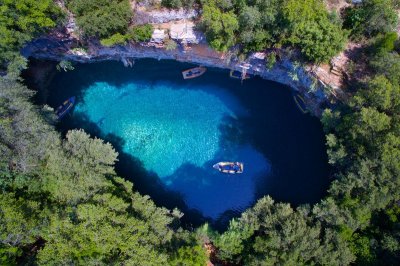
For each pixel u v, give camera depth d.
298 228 42.66
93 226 39.47
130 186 47.72
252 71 59.88
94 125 61.44
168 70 62.19
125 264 38.38
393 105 43.94
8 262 39.50
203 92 61.88
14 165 46.28
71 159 45.22
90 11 48.38
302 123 59.91
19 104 46.66
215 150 59.97
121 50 59.00
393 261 42.66
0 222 39.66
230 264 50.03
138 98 62.12
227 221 56.66
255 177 58.62
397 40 49.28
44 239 43.19
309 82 54.19
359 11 49.56
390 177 41.81
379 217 46.22
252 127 60.75
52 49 58.69
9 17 47.56
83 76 63.25
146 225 41.38
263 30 48.69
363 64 51.72
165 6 51.16
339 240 42.59
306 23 47.25
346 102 49.97
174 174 59.06
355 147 45.62
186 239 45.16
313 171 58.03
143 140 60.59
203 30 51.22
